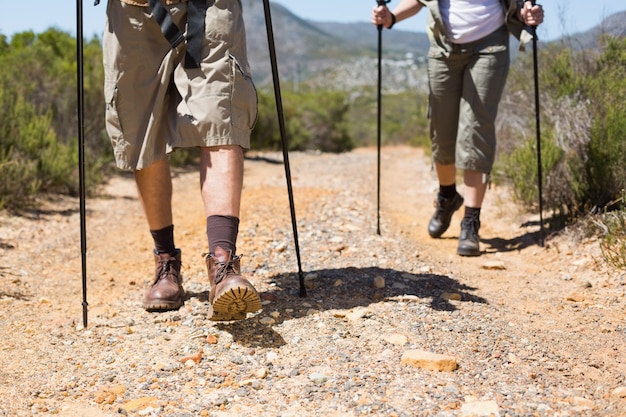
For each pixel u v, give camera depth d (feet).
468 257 15.42
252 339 9.70
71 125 31.73
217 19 9.80
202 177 9.97
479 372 8.55
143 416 7.67
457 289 12.45
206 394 8.16
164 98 10.37
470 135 15.37
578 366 8.88
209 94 9.73
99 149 31.91
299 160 47.75
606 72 19.20
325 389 8.09
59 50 39.34
